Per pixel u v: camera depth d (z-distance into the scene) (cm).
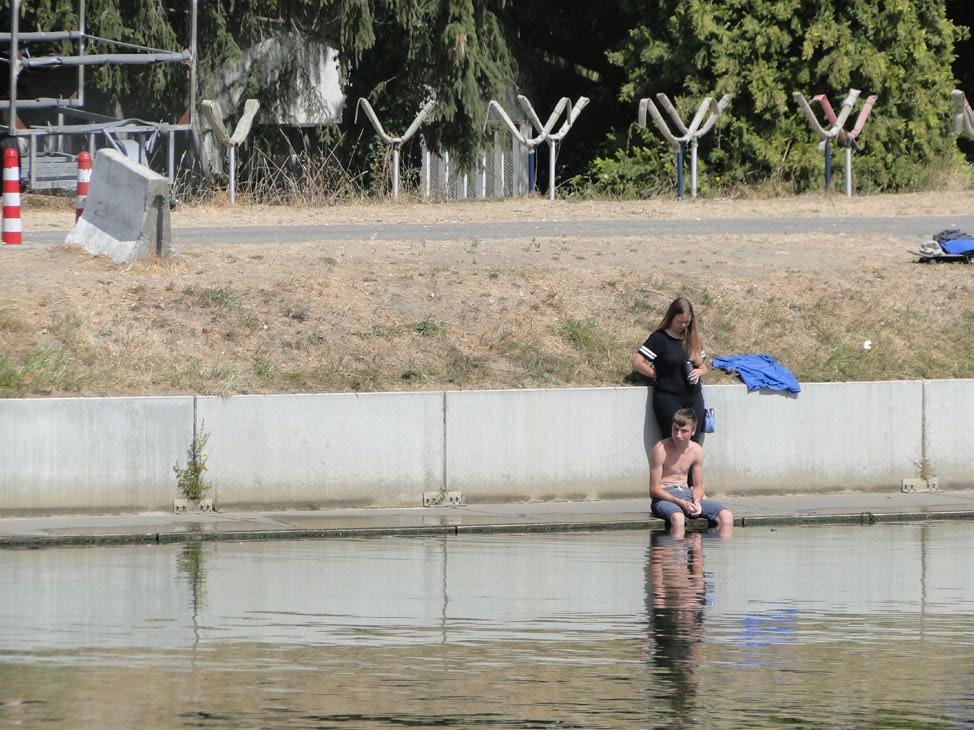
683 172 11950
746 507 5322
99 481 4984
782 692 2972
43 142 11325
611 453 5456
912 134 12606
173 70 11644
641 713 2831
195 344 5547
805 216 8962
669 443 5134
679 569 4231
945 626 3534
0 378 5116
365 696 2923
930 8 12762
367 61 12719
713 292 6381
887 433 5734
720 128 12575
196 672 3081
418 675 3080
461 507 5269
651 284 6397
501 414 5347
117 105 11744
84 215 6425
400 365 5619
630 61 13150
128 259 6159
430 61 12406
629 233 7856
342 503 5209
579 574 4141
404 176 11881
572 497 5419
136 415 5012
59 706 2834
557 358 5794
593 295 6250
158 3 11500
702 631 3469
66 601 3725
